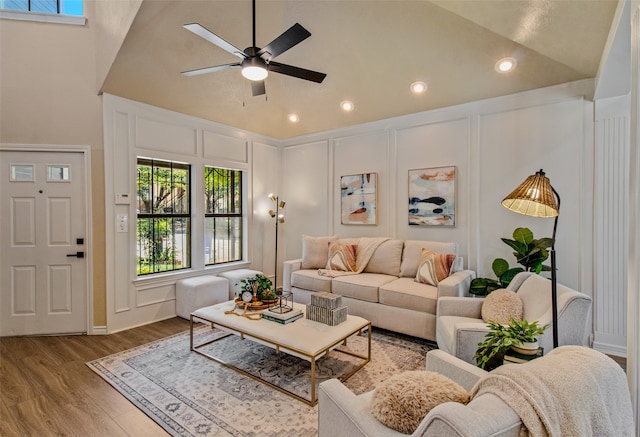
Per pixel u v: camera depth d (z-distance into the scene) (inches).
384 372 105.0
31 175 136.7
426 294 126.5
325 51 141.8
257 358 115.5
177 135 165.9
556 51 111.6
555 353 43.4
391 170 175.5
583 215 125.6
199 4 114.0
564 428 32.7
